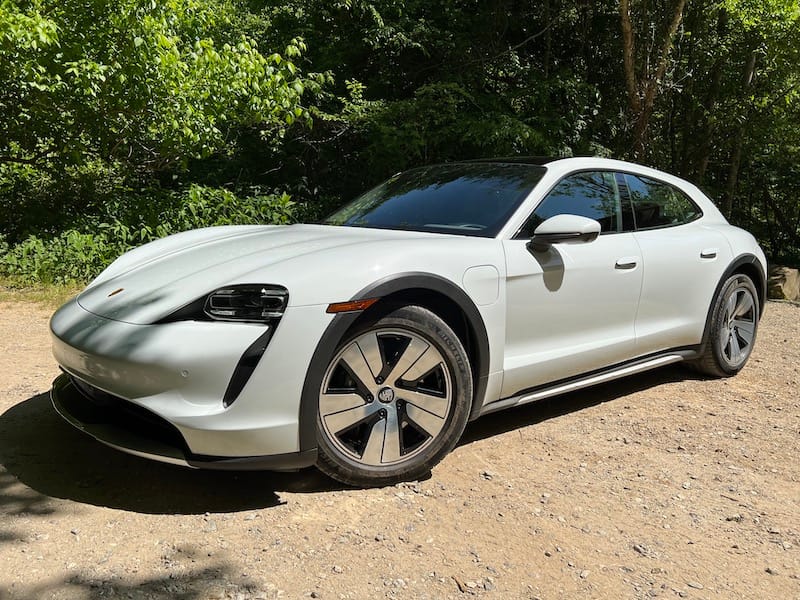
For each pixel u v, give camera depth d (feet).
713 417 12.73
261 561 7.19
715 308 14.49
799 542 8.35
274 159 41.75
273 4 41.83
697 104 44.34
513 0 40.96
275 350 8.02
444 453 9.49
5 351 14.92
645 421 12.34
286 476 9.27
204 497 8.55
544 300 10.73
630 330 12.54
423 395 9.25
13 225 28.60
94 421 8.74
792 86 39.99
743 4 38.22
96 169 30.19
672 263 13.23
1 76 25.13
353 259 8.87
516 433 11.45
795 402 13.91
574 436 11.43
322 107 40.98
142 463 9.41
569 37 44.45
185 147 28.14
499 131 34.86
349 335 8.60
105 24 25.27
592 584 7.20
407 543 7.74
